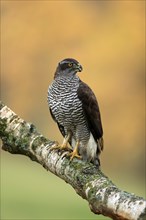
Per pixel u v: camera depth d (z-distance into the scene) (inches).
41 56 1464.1
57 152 239.8
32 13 1466.5
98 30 1432.1
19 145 248.1
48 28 1459.2
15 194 759.7
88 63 1389.0
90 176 220.5
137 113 1370.6
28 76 1466.5
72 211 678.5
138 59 1384.1
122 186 1063.0
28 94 1464.1
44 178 927.0
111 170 1339.8
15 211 646.5
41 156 243.6
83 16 1449.3
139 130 1360.7
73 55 1417.3
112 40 1396.4
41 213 645.9
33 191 795.4
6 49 1469.0
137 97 1366.9
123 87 1371.8
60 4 1459.2
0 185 816.3
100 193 205.0
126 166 1339.8
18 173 934.4
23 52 1467.8
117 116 1357.0
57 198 766.5
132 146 1357.0
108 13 1440.7
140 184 1221.1
